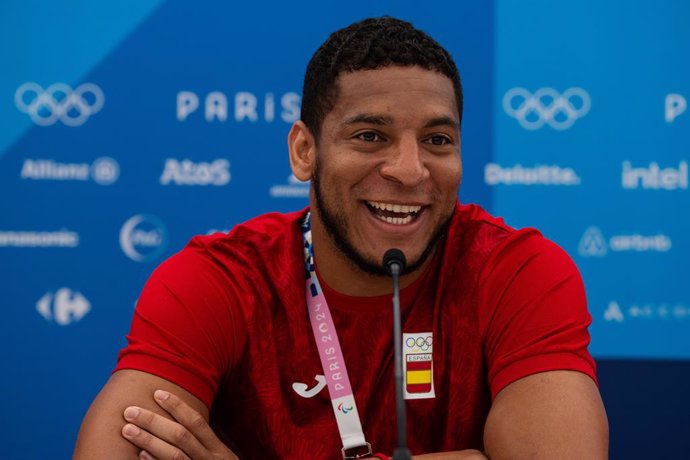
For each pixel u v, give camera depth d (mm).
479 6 6844
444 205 3162
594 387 3127
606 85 6867
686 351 6871
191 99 6785
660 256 6887
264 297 3389
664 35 6848
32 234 6684
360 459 3176
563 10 6855
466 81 6848
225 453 3170
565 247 6879
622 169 6883
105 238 6754
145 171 6770
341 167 3098
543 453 2965
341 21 6836
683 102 6871
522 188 6879
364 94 3049
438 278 3391
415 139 3051
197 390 3230
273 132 6840
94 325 6750
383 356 3348
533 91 6871
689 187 6883
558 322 3217
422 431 3355
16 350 6676
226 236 3564
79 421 6738
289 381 3367
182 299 3322
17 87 6648
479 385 3350
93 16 6703
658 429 6887
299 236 3502
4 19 6617
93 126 6723
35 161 6676
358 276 3262
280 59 6824
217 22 6785
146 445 3041
